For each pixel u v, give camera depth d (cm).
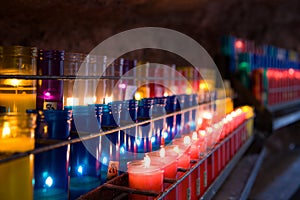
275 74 364
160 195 99
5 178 67
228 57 347
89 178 100
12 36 152
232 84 339
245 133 281
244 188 189
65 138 84
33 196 78
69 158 90
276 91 366
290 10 411
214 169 174
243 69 343
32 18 154
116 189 102
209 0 260
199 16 316
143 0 194
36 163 82
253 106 323
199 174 144
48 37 168
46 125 82
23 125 69
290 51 533
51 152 84
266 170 388
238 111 261
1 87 92
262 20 439
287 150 507
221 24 369
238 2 330
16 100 92
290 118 356
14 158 65
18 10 142
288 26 516
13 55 92
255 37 476
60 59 100
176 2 235
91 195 94
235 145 238
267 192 314
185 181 126
